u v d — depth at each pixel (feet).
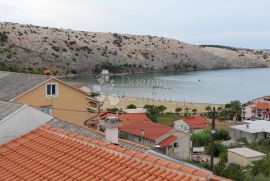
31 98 135.03
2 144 53.93
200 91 556.51
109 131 54.19
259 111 328.08
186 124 253.44
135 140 203.31
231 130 254.06
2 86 140.67
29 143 50.85
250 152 182.60
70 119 148.15
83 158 43.04
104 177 37.99
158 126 211.00
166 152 191.01
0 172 44.34
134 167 38.50
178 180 34.45
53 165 43.09
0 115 61.00
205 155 199.00
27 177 41.68
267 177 127.65
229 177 130.31
